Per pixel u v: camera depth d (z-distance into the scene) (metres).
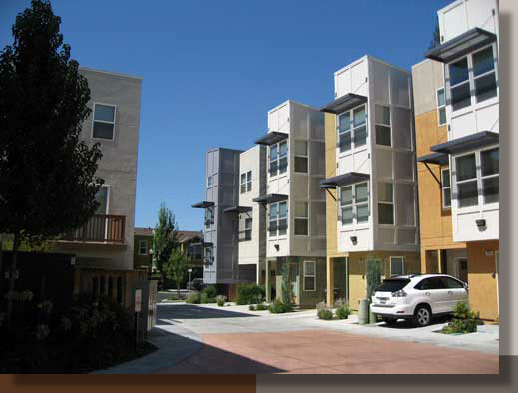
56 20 10.62
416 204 23.27
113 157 19.25
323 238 29.50
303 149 29.98
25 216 9.71
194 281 57.97
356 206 23.11
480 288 17.05
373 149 22.58
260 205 35.78
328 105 24.05
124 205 19.09
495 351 12.05
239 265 38.91
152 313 14.95
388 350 12.41
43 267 11.66
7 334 9.41
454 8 18.02
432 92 21.31
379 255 22.25
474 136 16.17
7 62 9.98
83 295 12.08
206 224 40.47
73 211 10.27
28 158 9.86
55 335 10.27
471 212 16.91
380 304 17.42
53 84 10.19
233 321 21.64
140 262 58.47
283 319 22.70
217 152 40.00
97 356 9.76
